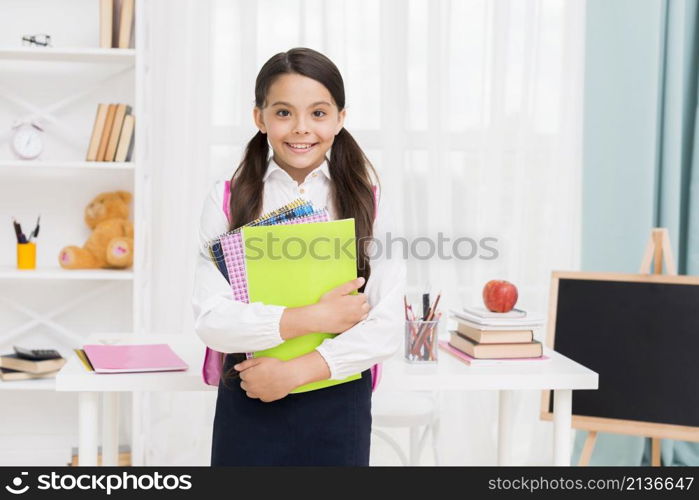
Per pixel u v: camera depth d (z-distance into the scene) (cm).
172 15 269
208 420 275
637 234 274
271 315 134
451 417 280
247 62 273
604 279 233
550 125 284
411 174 280
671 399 224
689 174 282
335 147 149
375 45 278
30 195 277
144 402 267
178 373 162
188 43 270
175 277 273
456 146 283
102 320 283
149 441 270
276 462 139
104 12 252
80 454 164
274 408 139
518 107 281
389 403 237
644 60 271
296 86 136
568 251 284
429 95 278
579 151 282
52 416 282
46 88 274
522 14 280
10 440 280
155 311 274
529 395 286
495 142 281
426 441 285
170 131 271
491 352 177
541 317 180
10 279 278
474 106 282
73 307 279
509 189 283
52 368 258
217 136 275
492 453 282
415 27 279
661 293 229
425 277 280
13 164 247
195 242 273
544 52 283
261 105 141
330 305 136
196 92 272
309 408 139
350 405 141
